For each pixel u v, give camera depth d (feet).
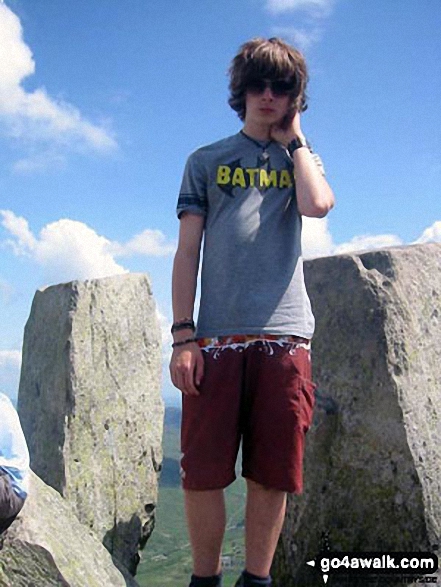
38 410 14.07
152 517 14.70
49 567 8.65
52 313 14.38
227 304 6.76
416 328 11.77
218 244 6.95
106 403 13.98
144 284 15.58
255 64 7.02
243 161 7.11
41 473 13.30
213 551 6.72
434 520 10.93
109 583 9.42
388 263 11.91
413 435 11.11
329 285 12.03
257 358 6.67
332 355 11.78
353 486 11.30
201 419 6.64
